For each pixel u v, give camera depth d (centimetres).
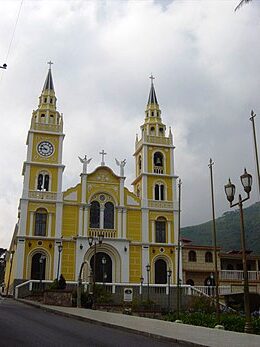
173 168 6228
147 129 6412
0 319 1959
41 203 5556
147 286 4972
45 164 5719
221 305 3831
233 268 6250
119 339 1454
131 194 5953
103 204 5778
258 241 8450
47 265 5338
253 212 9625
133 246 5691
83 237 5459
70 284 5019
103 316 2355
